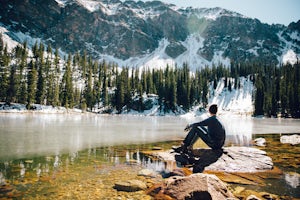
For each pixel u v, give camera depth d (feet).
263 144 54.29
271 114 340.59
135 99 380.37
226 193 20.29
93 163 31.96
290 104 323.78
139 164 31.76
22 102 273.54
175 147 39.04
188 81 398.21
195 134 34.12
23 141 52.80
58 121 140.77
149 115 356.79
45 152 39.86
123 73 418.72
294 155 40.60
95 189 21.39
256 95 361.71
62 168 28.89
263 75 504.02
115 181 23.98
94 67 511.81
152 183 23.82
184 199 19.29
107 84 454.40
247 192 21.67
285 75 392.47
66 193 20.08
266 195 20.75
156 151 41.70
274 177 26.86
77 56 568.41
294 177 26.94
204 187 19.67
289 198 20.17
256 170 29.71
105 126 111.65
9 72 314.96
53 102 302.86
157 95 404.36
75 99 370.53
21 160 33.22
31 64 315.78
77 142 53.26
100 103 403.13
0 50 435.12
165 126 121.90
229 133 84.99
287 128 120.26
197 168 29.48
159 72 452.35
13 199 18.28
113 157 36.37
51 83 317.42
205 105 430.61
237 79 555.69
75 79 460.14
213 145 33.27
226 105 457.68
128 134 75.05
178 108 386.52
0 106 251.39
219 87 533.55
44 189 20.94
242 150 36.65
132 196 19.97
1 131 74.49
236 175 27.50
